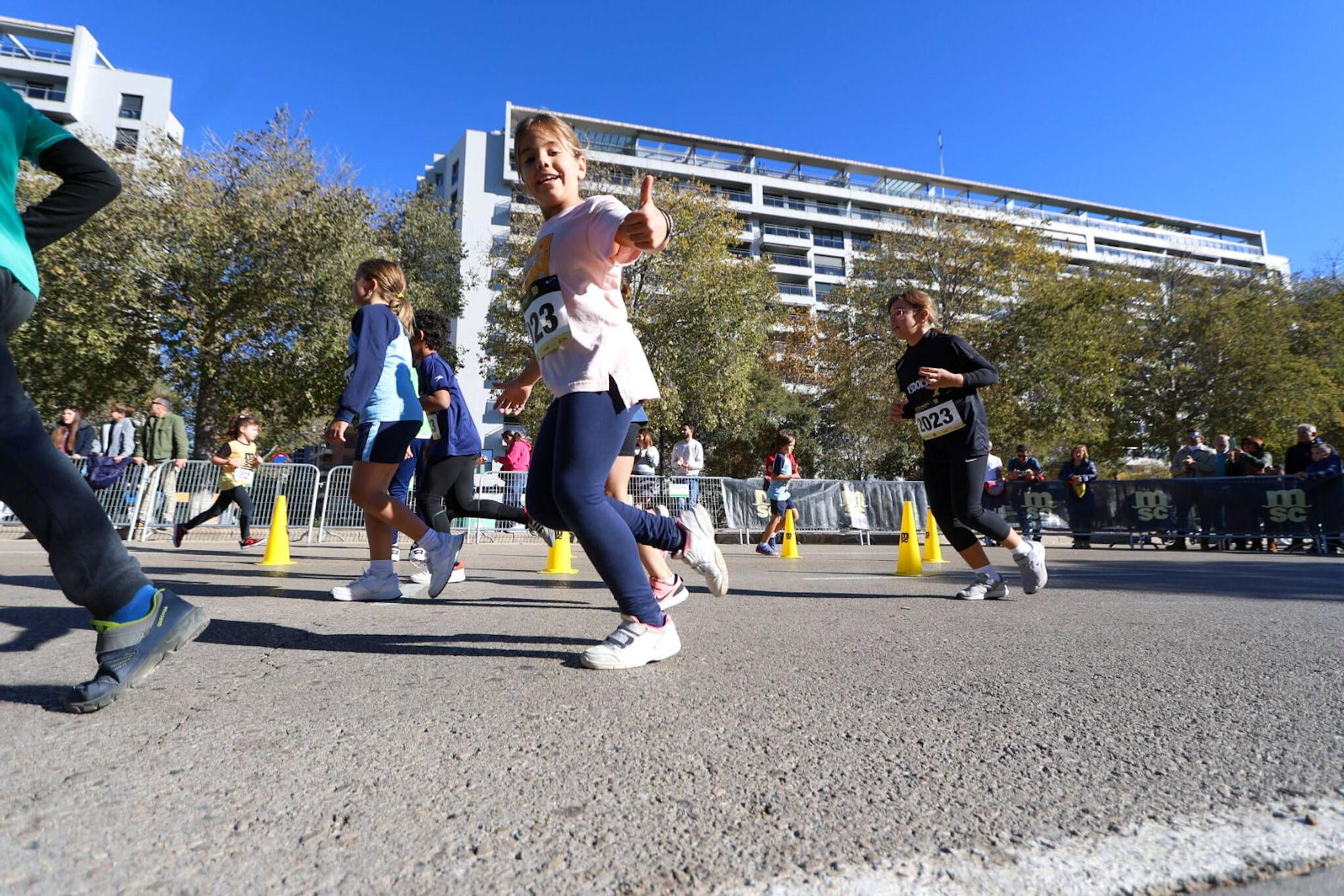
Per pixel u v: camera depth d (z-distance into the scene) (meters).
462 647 2.44
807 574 5.75
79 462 9.95
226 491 7.89
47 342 15.62
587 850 1.02
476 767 1.33
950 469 4.05
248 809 1.14
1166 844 1.05
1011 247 23.75
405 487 4.56
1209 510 11.01
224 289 16.75
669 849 1.03
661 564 3.22
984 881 0.94
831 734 1.55
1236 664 2.29
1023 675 2.11
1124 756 1.43
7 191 1.62
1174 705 1.80
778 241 58.09
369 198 18.69
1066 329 21.89
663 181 21.09
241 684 1.90
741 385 21.11
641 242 2.00
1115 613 3.46
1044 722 1.65
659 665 2.21
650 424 20.02
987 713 1.72
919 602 3.91
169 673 2.00
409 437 3.61
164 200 16.36
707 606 3.64
